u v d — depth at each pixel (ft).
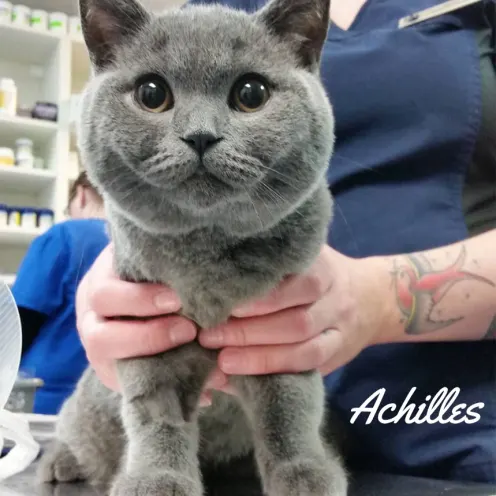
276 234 2.26
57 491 2.56
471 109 3.58
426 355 3.48
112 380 2.50
